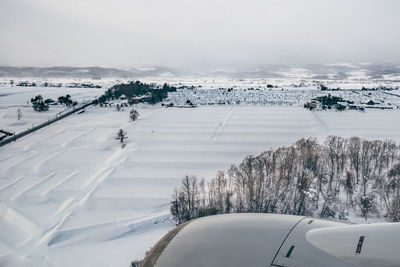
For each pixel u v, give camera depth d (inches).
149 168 5713.6
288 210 4141.2
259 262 762.2
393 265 676.1
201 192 4544.8
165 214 4340.6
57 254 3636.8
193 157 6166.3
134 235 3978.8
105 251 3663.9
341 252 751.7
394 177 4350.4
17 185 5251.0
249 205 4131.4
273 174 4569.4
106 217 4333.2
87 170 5821.9
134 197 4741.6
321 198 4404.5
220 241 866.1
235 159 5999.0
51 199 4820.4
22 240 3927.2
